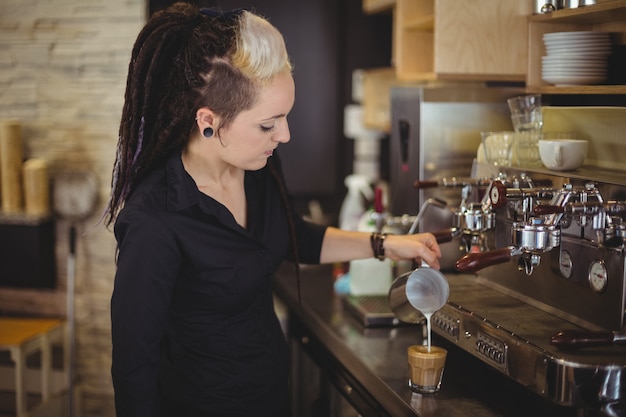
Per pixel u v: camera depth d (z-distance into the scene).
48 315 3.61
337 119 4.25
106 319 3.56
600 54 2.03
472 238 1.91
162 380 1.88
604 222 1.58
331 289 2.79
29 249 3.44
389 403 1.80
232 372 1.84
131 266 1.64
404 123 2.55
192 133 1.75
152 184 1.74
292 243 1.99
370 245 2.06
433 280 1.81
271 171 1.93
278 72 1.64
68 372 3.52
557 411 1.64
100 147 3.48
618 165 1.91
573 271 1.70
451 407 1.69
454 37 2.53
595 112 1.99
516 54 2.57
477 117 2.45
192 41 1.65
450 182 1.97
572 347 1.50
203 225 1.74
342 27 4.18
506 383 1.83
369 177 4.14
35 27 3.47
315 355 2.51
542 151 1.93
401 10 3.06
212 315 1.81
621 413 1.46
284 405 1.98
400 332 2.27
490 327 1.69
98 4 3.40
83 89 3.46
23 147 3.55
